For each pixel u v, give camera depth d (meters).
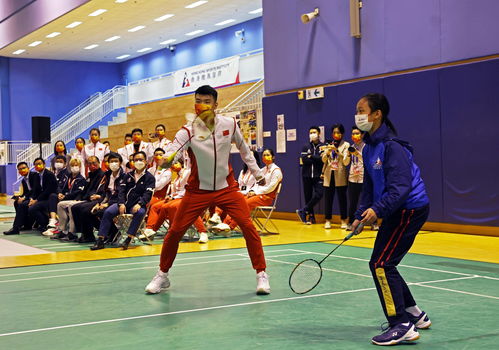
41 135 19.23
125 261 8.30
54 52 32.16
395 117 11.88
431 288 6.05
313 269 4.65
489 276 6.71
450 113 10.95
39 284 6.67
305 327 4.62
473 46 10.70
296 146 14.27
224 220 11.10
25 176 12.99
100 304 5.58
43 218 12.50
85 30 26.83
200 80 26.12
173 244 6.00
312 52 13.91
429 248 8.95
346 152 11.89
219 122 5.84
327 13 13.45
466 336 4.30
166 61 33.59
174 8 23.98
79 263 8.20
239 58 24.02
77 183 11.67
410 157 4.21
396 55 12.00
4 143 31.28
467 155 10.70
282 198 14.71
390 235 4.22
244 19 27.67
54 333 4.57
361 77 12.74
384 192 4.25
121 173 9.99
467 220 10.71
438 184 11.16
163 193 10.63
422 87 11.39
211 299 5.72
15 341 4.36
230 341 4.25
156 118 25.78
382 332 4.40
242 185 11.59
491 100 10.36
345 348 4.05
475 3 10.63
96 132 14.52
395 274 4.20
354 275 6.83
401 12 11.87
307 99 13.86
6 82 33.62
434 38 11.31
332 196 12.27
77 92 35.62
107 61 36.31
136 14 24.38
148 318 5.00
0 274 7.40
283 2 14.62
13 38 28.84
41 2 25.47
